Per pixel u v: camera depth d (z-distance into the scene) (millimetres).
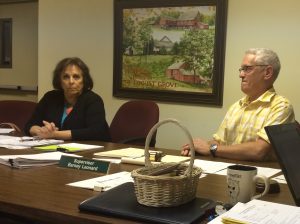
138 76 3760
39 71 4336
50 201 1256
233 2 3320
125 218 1102
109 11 3891
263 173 1729
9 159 1768
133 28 3738
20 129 3363
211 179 1592
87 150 2215
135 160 1844
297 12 3104
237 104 2482
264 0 3211
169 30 3580
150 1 3637
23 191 1368
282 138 1290
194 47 3484
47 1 4230
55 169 1729
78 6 4055
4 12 4867
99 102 2891
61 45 4188
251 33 3273
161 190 1136
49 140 2531
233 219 990
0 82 4980
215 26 3379
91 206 1152
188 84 3539
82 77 2898
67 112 2943
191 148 1211
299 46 3113
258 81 2303
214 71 3414
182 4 3500
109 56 3922
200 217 1091
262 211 1050
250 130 2305
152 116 3041
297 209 1076
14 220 1560
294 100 3154
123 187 1338
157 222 1056
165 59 3623
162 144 3707
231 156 2096
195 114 3551
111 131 3213
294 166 1268
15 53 4832
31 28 4688
